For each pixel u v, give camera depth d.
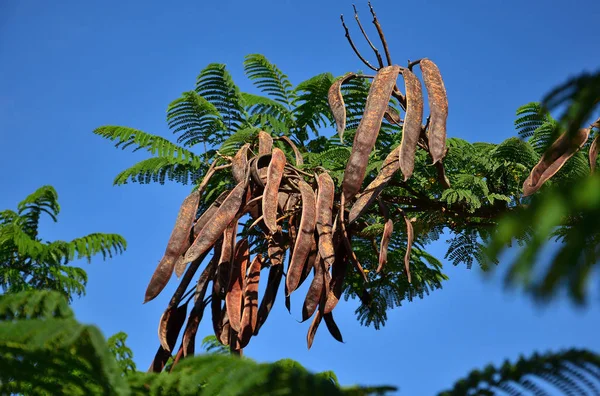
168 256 6.75
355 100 8.80
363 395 2.51
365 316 8.55
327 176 7.15
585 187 1.28
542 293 1.22
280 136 8.52
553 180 7.74
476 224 8.42
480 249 8.45
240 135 8.14
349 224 7.06
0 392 3.00
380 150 8.50
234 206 6.80
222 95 9.09
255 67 9.42
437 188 8.42
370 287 8.52
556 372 2.17
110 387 2.42
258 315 6.88
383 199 8.40
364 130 6.07
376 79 6.36
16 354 2.42
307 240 6.64
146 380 2.78
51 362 2.49
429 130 6.21
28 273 5.68
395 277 8.52
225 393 2.45
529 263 1.24
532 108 8.39
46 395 2.90
